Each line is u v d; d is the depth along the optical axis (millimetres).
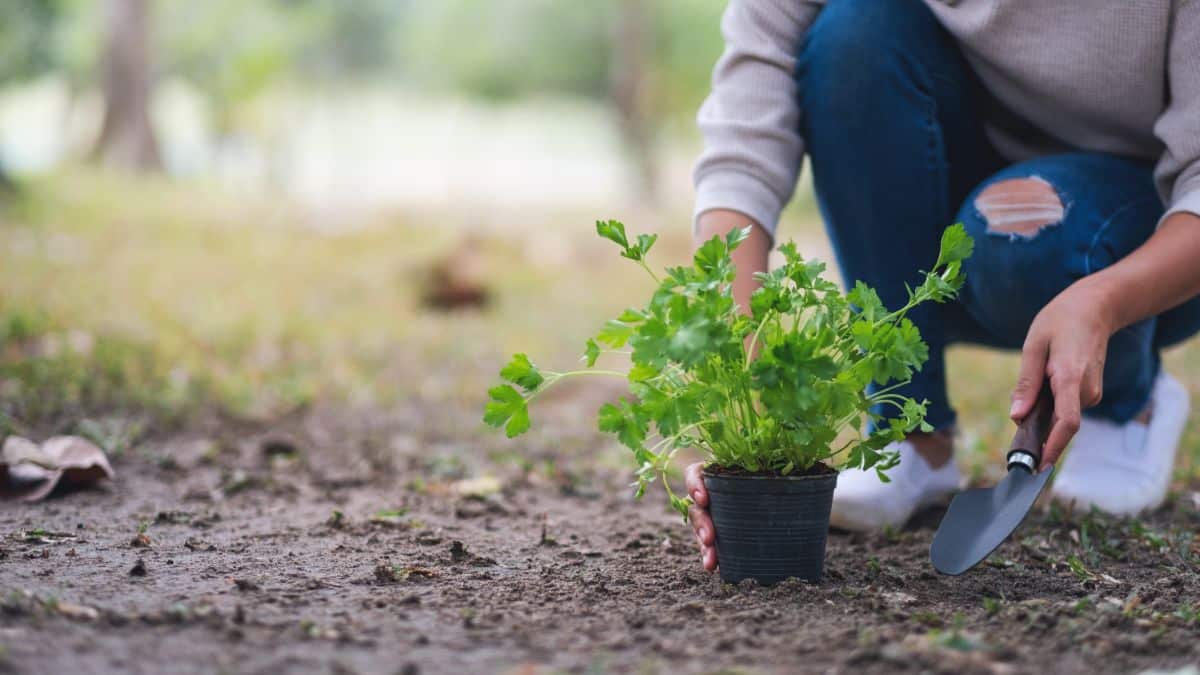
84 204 10328
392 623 2078
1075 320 2279
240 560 2584
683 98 22281
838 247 2963
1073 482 3164
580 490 3689
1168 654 1943
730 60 2883
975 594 2365
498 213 12867
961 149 3082
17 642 1845
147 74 17047
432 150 33438
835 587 2350
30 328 5680
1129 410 3205
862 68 2775
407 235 11062
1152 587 2441
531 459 4305
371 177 26656
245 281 8422
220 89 18031
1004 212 2869
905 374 2199
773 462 2359
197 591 2266
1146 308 2400
